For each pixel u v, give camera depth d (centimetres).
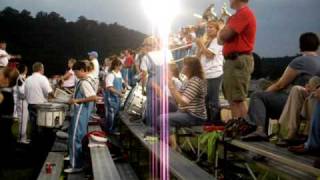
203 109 620
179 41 1010
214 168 572
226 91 569
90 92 714
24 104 996
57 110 845
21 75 1021
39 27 5797
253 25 546
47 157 770
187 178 391
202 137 605
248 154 545
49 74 5512
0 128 707
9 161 780
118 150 844
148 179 653
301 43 480
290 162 370
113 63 1023
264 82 600
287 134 446
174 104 722
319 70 470
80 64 716
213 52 732
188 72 617
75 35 6012
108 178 502
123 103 1017
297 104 441
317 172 332
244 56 546
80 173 714
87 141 720
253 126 497
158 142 610
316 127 390
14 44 5531
